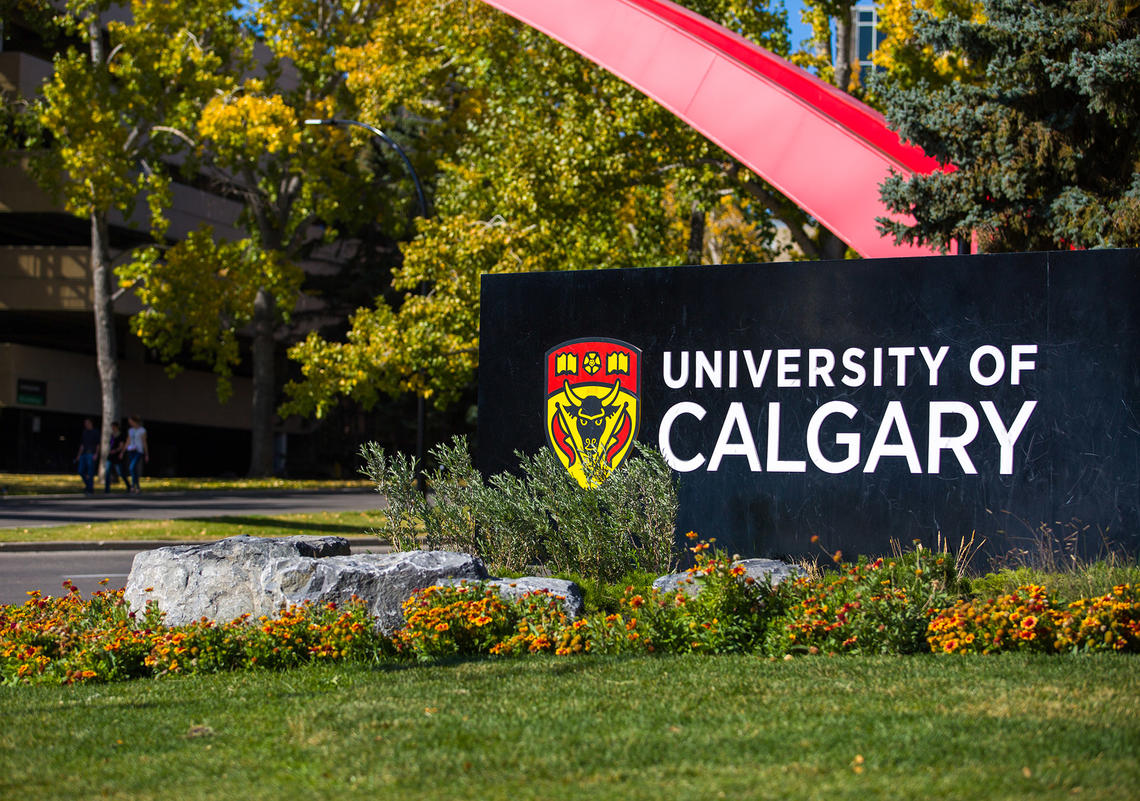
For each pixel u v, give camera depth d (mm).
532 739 5344
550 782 4684
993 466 11141
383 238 47656
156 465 55656
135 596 9070
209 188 52875
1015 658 6836
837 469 11617
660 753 5047
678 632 7793
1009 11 15469
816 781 4570
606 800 4410
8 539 17750
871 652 7340
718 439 12016
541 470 11562
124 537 18078
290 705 6273
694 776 4711
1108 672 6352
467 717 5812
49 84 34250
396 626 8609
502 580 8906
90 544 17641
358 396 28531
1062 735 5078
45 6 36000
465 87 33250
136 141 37219
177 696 6719
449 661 7570
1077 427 10945
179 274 35594
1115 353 10891
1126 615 7168
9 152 44219
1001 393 11164
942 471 11289
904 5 24250
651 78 21578
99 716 6195
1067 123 15164
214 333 36375
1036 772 4562
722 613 7766
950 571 8867
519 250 24062
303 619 7980
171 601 8906
